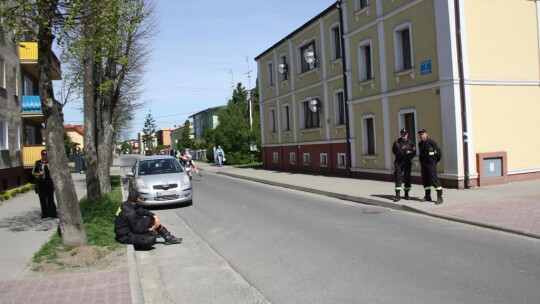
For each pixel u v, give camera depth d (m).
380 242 7.78
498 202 10.80
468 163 13.62
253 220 10.77
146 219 8.44
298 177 21.95
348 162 20.16
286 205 13.15
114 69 17.70
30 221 10.89
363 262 6.58
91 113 14.50
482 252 6.81
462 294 5.05
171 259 7.56
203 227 10.29
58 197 7.69
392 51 16.53
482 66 14.08
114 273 6.20
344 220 10.20
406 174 12.04
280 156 28.86
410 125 16.05
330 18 21.33
